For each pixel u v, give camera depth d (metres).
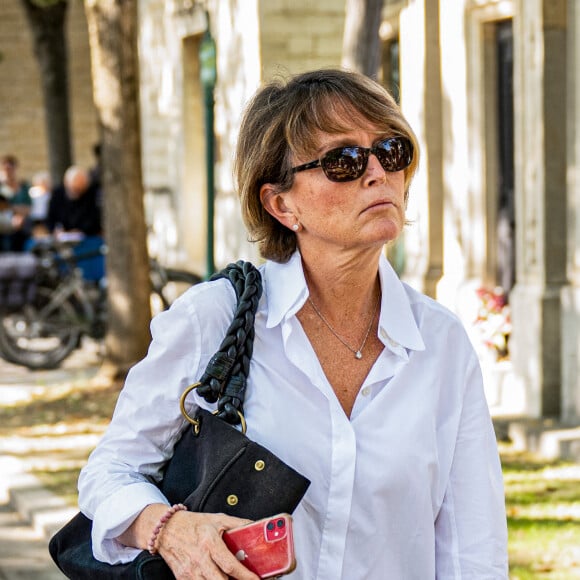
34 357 28.64
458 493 5.48
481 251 22.75
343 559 5.16
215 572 4.80
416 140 5.36
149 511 5.11
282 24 28.55
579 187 18.94
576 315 18.91
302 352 5.16
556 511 14.62
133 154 24.83
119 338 25.44
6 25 61.81
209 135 22.41
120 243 25.08
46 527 15.74
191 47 36.38
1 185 43.28
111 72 24.44
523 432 18.38
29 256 28.56
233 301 5.28
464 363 5.48
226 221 32.19
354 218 5.16
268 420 5.11
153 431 5.30
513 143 22.23
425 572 5.32
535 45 19.11
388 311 5.31
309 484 4.93
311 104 5.20
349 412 5.29
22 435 21.52
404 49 24.41
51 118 41.78
